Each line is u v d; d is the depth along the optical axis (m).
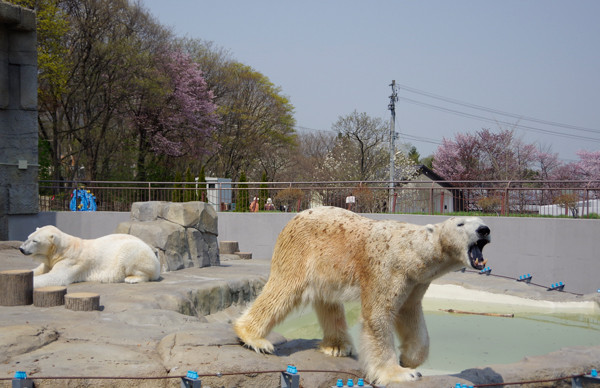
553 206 15.40
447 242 4.58
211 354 5.09
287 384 4.86
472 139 39.78
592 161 40.34
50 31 26.14
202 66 42.84
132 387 4.62
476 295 12.79
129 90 32.00
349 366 5.32
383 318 4.87
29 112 15.97
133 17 32.25
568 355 6.05
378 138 42.69
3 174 15.52
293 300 5.32
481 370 5.39
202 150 39.16
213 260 13.58
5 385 4.39
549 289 13.30
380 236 4.98
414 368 5.21
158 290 8.91
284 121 50.59
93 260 9.52
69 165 33.09
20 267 11.00
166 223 12.71
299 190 20.33
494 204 16.28
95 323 6.46
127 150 34.94
